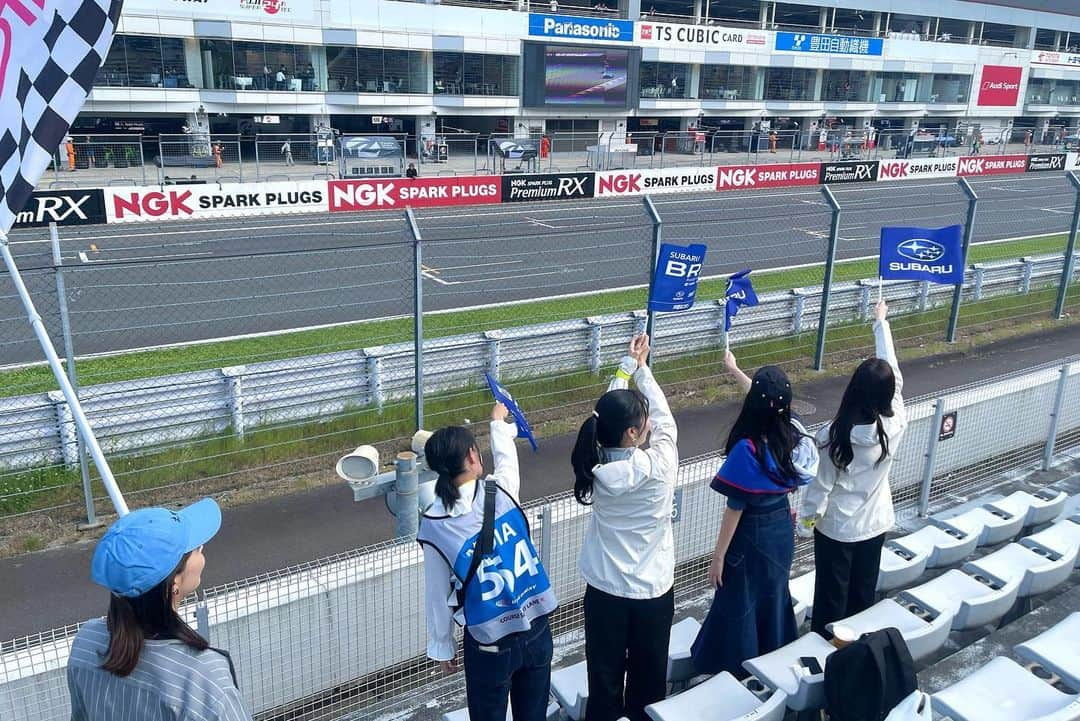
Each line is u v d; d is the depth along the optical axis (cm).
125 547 214
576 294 1430
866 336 1238
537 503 523
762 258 1789
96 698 222
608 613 366
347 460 509
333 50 3516
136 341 1145
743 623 400
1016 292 1497
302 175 2820
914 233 751
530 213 2245
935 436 649
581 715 412
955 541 545
